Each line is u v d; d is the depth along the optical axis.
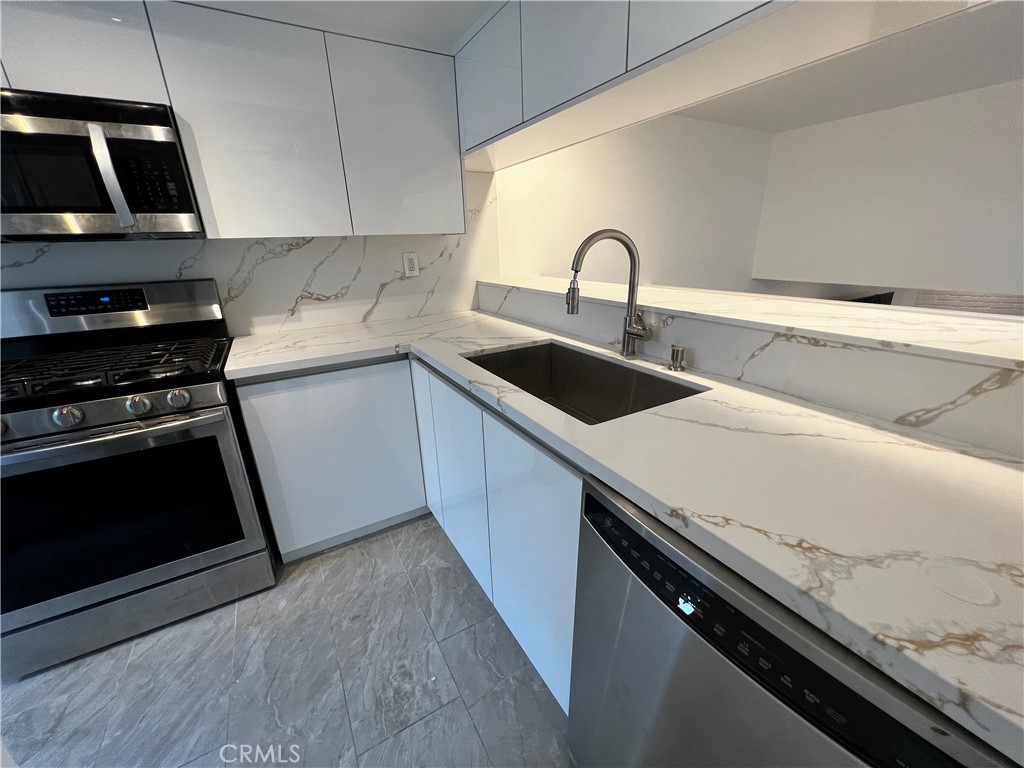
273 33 1.37
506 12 1.31
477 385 1.16
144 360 1.39
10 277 1.43
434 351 1.51
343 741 1.14
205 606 1.53
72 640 1.34
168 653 1.39
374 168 1.64
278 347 1.63
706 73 0.93
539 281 2.18
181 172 1.31
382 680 1.30
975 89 2.32
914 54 1.77
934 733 0.37
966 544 0.50
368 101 1.57
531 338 1.65
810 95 2.39
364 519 1.86
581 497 0.81
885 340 0.80
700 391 1.07
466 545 1.58
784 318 1.05
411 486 1.95
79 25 1.15
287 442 1.58
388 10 1.35
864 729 0.42
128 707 1.23
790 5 0.64
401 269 2.10
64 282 1.50
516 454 1.04
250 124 1.40
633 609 0.70
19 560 1.22
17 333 1.42
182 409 1.31
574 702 0.99
